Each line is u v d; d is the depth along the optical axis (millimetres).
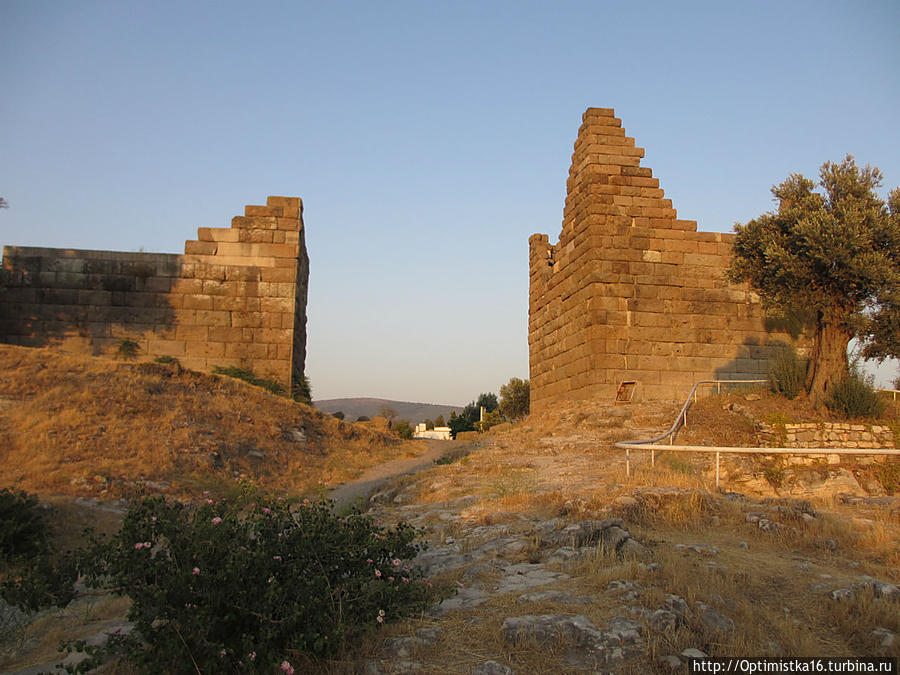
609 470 14109
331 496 17422
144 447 16750
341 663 5258
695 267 25406
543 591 6461
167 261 26141
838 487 14641
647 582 6371
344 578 6285
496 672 4992
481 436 29297
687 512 9234
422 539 9680
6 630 7918
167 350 25703
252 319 26203
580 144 26406
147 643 5676
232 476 17188
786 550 7762
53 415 17219
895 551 7332
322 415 25578
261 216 26734
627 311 24672
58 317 25531
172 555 5582
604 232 24969
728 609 5781
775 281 18625
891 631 5359
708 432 17438
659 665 4957
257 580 5594
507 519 10211
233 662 5234
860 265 16625
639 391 23703
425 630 5758
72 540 11953
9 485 13781
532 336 31828
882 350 18234
